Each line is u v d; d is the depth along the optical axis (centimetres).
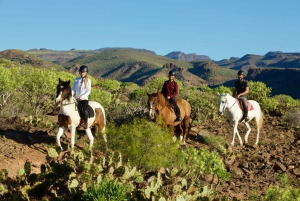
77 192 552
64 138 1114
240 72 1398
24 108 1559
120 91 2797
